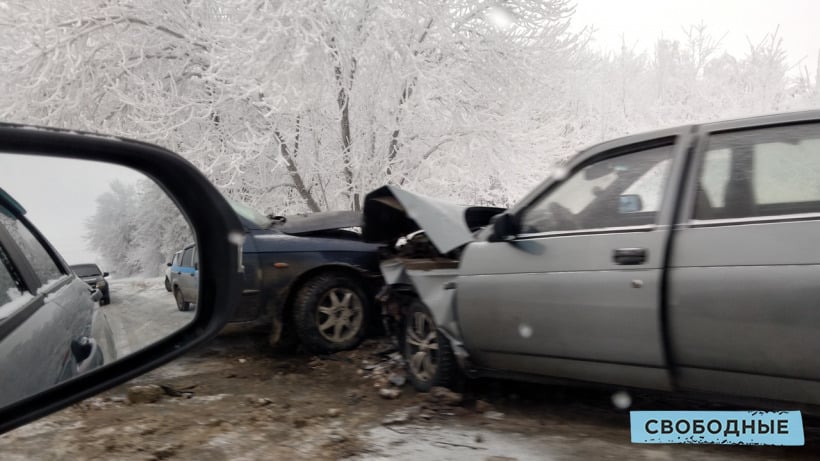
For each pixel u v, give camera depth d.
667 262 2.87
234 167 10.85
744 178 2.79
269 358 5.43
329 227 5.79
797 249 2.49
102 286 1.46
